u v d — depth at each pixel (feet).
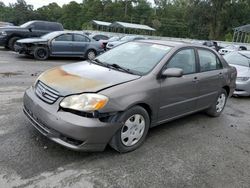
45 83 12.75
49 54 43.34
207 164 13.10
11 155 11.96
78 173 11.22
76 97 11.55
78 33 46.03
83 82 12.37
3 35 47.60
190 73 16.49
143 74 13.88
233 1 196.85
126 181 11.05
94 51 47.91
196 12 199.72
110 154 12.88
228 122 19.57
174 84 14.96
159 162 12.75
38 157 12.01
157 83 13.97
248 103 26.03
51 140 12.69
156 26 238.07
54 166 11.50
